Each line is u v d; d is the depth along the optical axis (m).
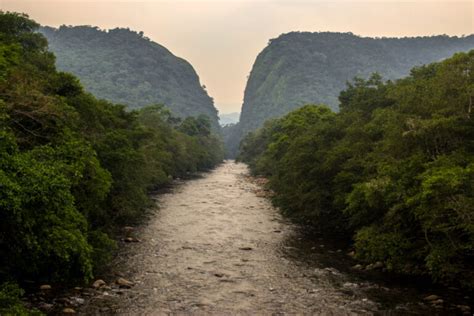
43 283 16.70
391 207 19.84
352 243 26.77
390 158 21.84
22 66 24.91
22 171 12.12
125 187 28.80
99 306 15.15
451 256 16.97
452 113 20.52
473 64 22.62
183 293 17.08
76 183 16.19
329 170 29.42
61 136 19.25
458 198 15.79
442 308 15.41
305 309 15.51
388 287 17.98
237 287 18.06
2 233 12.43
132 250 23.84
